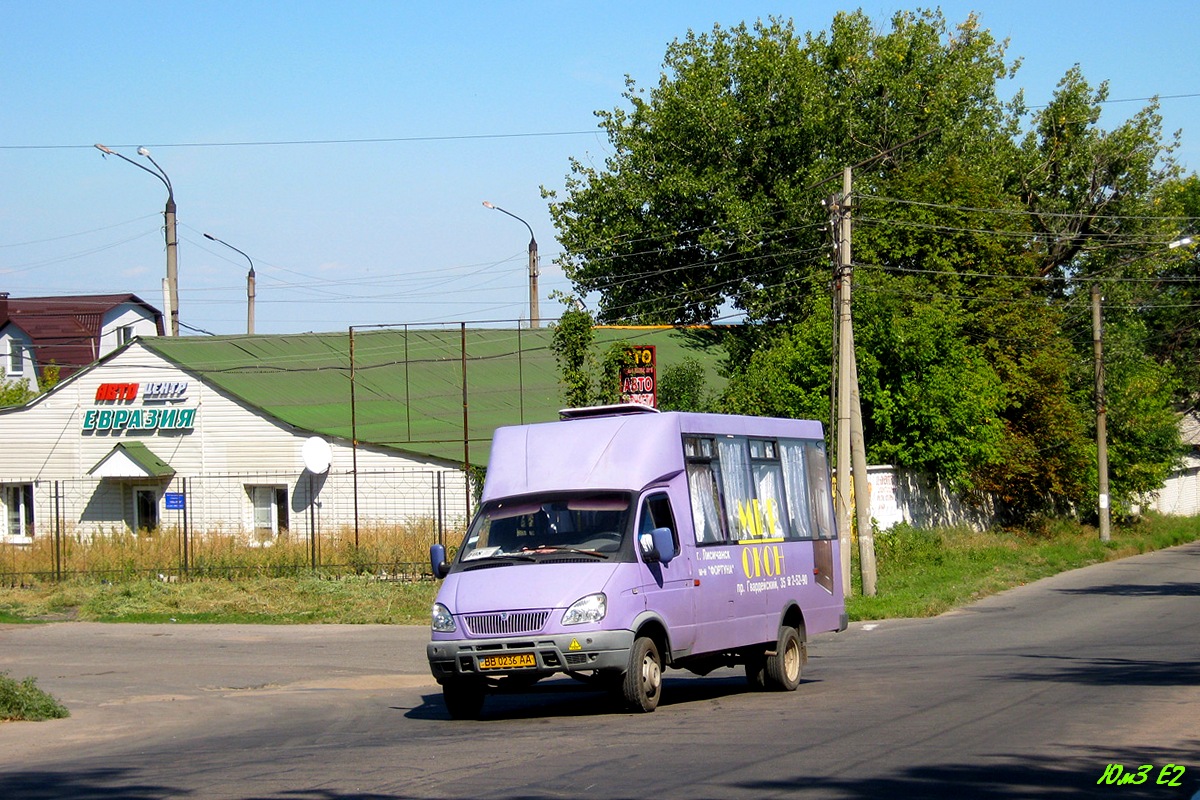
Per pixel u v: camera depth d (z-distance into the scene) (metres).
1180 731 10.50
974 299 43.28
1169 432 56.16
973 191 45.16
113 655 21.23
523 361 46.25
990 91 56.94
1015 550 40.91
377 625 25.20
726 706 13.18
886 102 53.06
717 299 54.41
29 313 66.94
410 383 41.81
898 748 9.79
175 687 17.31
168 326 42.56
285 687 17.22
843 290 27.66
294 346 42.59
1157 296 70.62
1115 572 36.59
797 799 7.88
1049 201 56.56
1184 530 56.09
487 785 8.61
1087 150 56.38
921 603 26.67
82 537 36.22
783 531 15.79
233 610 27.06
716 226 51.44
